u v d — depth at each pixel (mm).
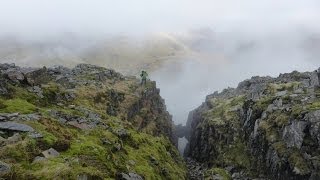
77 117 67875
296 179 129000
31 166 37969
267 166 151625
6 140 41812
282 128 151625
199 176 163875
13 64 107812
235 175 164625
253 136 172750
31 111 59719
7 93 69875
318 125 135125
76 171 37531
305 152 134250
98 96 131500
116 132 76250
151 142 105375
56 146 45219
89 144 50031
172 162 110500
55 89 89875
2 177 33781
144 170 63938
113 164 49562
